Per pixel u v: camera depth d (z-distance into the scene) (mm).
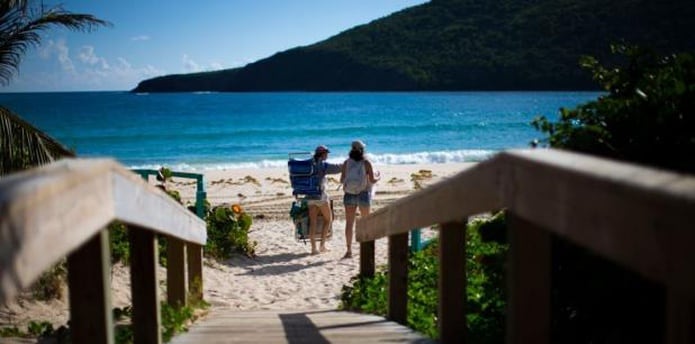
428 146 42656
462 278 3660
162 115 78000
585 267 3703
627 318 3518
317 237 12312
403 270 5332
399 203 4770
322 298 8750
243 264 11148
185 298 5797
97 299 2547
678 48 149375
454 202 3320
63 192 1988
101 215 2443
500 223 4586
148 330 3564
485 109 85000
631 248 1616
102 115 78812
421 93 168000
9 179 1944
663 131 3646
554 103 100438
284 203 18797
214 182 24391
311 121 66000
